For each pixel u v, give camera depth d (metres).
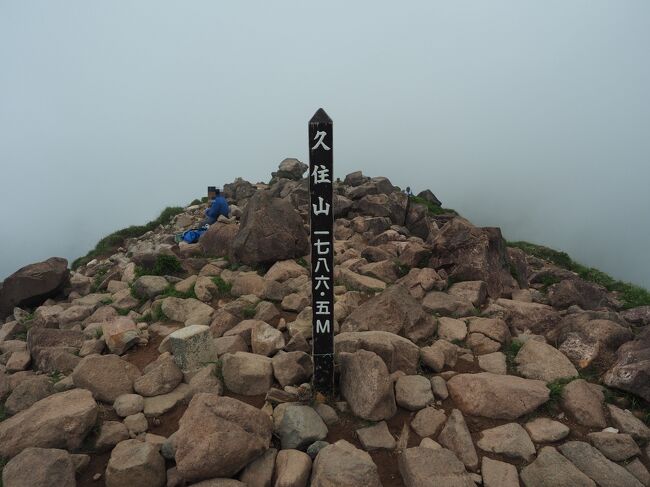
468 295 8.48
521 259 11.15
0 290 10.77
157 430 5.36
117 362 6.16
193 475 4.33
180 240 15.34
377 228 13.59
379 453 4.95
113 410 5.62
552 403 5.55
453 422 5.19
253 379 5.84
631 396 5.63
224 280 9.65
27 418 5.11
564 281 9.45
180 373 6.14
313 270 5.21
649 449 4.98
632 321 8.34
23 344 8.23
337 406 5.52
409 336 6.96
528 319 7.73
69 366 6.92
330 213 5.05
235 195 20.62
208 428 4.48
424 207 15.30
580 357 6.43
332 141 4.89
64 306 9.81
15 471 4.39
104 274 12.98
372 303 7.28
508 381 5.66
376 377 5.27
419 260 10.02
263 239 10.25
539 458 4.72
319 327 5.38
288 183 18.77
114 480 4.44
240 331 7.11
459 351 6.74
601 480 4.53
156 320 8.45
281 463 4.66
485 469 4.68
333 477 4.22
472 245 9.47
